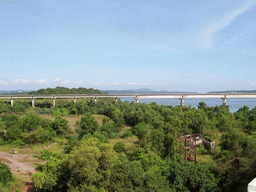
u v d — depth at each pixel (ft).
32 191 84.12
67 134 191.01
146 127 148.05
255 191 46.14
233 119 216.74
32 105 431.43
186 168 96.99
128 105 348.38
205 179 88.38
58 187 81.97
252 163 84.28
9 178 90.33
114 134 195.21
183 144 144.15
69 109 379.96
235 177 85.35
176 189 88.63
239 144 128.47
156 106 317.01
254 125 197.98
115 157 91.66
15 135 160.76
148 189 82.74
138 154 124.67
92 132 187.32
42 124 192.24
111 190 80.79
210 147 144.36
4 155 130.82
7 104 407.23
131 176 85.71
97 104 400.88
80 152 80.59
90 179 73.51
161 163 118.73
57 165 85.15
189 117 207.92
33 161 120.47
